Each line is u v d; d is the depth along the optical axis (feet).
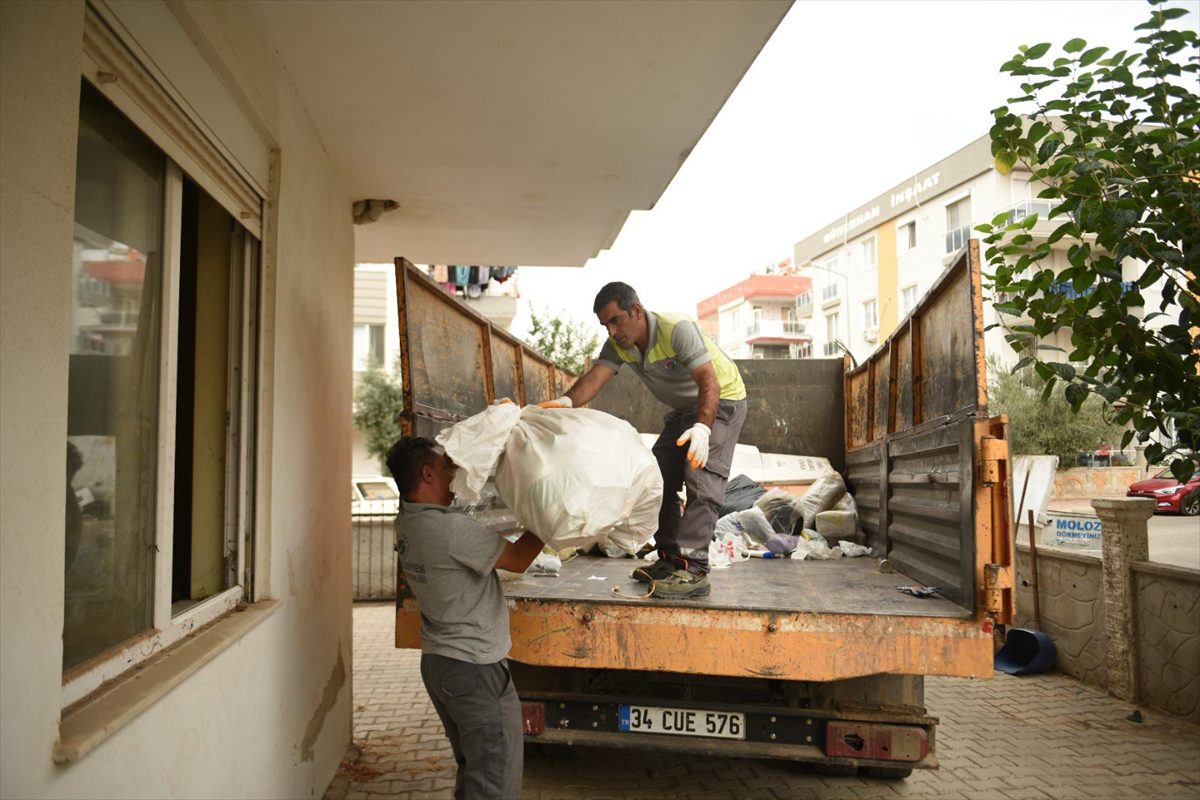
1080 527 28.53
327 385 15.85
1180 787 15.33
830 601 11.85
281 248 12.60
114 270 8.32
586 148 17.37
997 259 17.02
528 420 11.02
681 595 12.09
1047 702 20.84
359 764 16.43
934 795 14.98
